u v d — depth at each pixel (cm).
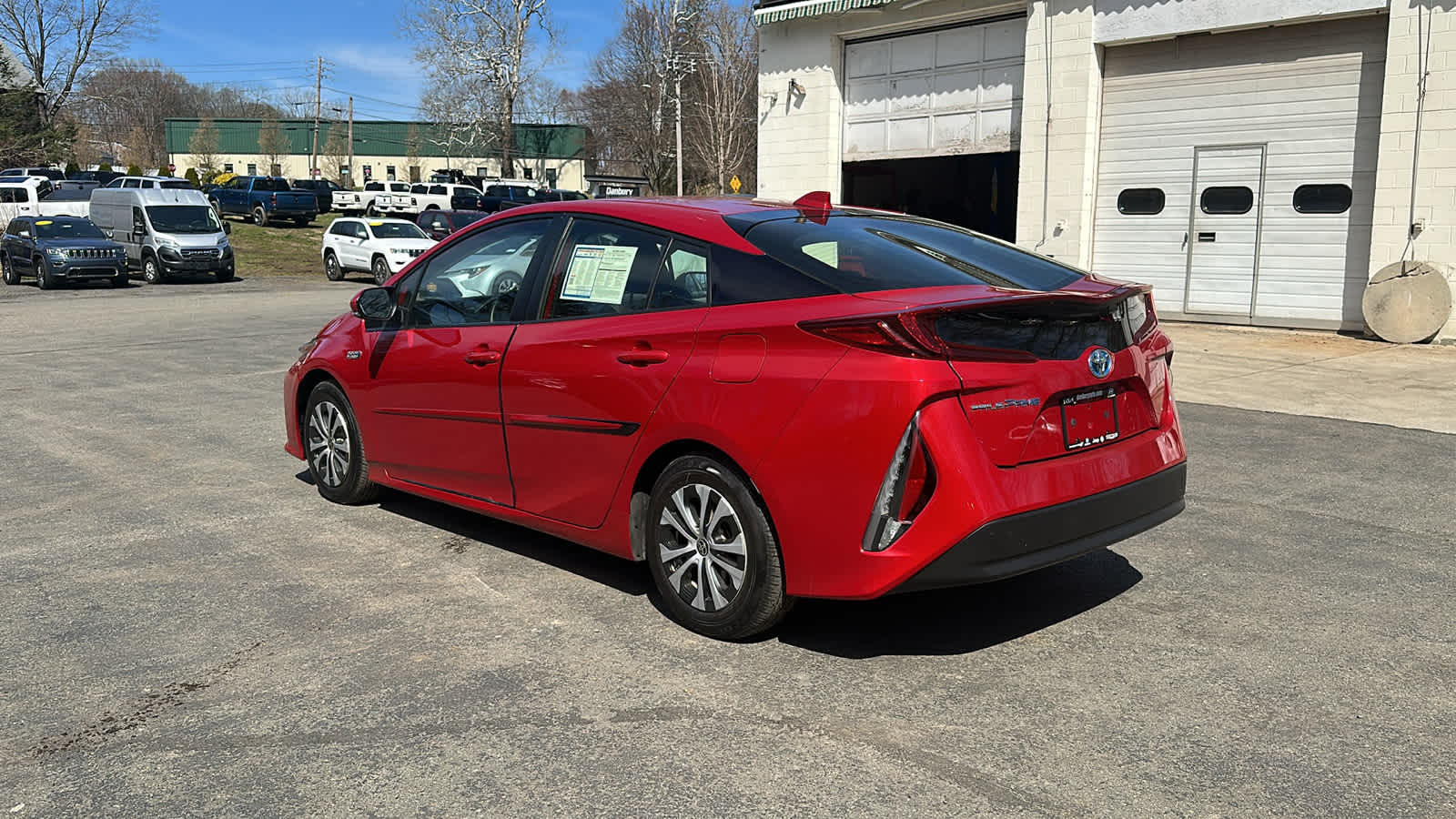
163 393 973
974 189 2031
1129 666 364
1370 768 296
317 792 285
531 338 441
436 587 444
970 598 432
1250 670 361
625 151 6962
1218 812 273
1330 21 1338
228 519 548
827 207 439
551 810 275
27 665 367
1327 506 570
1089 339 369
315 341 584
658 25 6069
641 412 391
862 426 333
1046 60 1582
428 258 517
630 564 474
